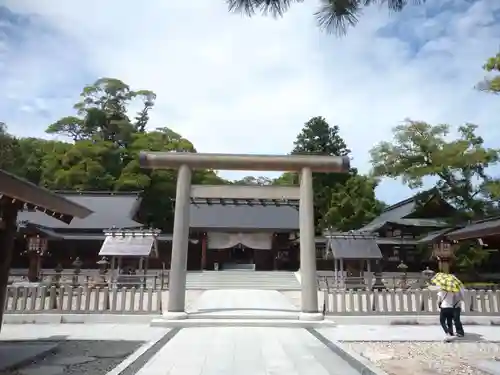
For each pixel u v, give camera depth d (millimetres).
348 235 23828
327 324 11891
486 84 21500
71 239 33844
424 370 6703
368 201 45438
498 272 29016
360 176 49312
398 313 12914
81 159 45531
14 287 12609
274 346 8898
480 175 32344
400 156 33688
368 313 12883
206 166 13586
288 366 7090
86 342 9438
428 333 10930
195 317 12555
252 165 13633
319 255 35500
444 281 9992
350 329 11562
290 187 14164
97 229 35281
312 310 12602
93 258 34125
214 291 25469
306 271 12930
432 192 35156
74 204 7926
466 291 13102
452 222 33406
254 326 11812
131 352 8328
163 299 18312
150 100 62125
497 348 8789
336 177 53781
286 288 27688
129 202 40438
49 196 6961
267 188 14062
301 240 13297
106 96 58438
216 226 37844
